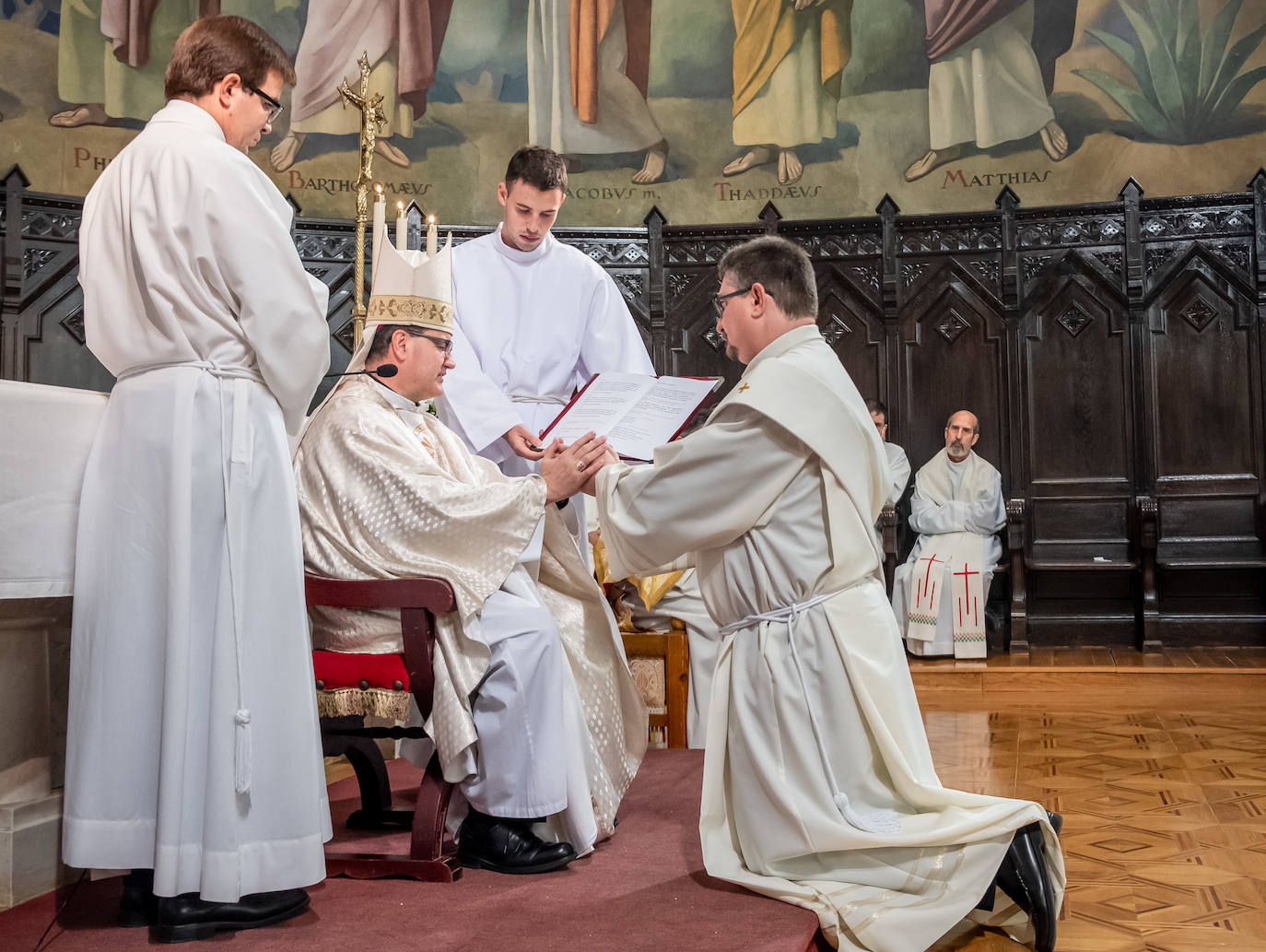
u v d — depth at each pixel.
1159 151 8.94
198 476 2.19
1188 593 8.38
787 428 2.45
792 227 9.12
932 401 8.98
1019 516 8.02
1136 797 3.93
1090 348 8.80
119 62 8.83
